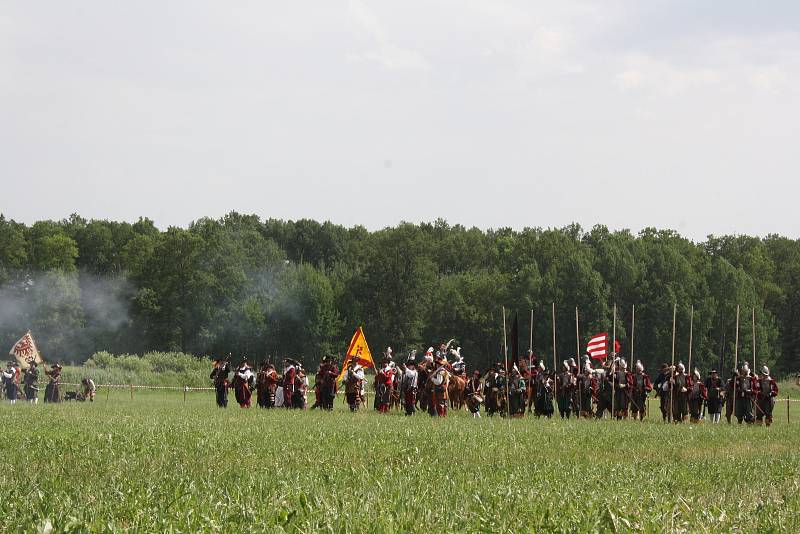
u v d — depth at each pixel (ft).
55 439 71.56
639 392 140.56
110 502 41.57
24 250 510.17
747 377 132.98
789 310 475.72
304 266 490.49
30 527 35.19
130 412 119.85
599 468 59.62
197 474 52.13
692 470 59.57
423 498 44.24
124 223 619.67
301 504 39.88
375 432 85.46
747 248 524.11
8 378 181.16
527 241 492.54
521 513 40.55
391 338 464.24
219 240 476.13
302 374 154.92
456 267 636.48
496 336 439.22
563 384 141.49
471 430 92.02
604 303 388.16
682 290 383.45
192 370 290.76
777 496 48.44
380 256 465.47
